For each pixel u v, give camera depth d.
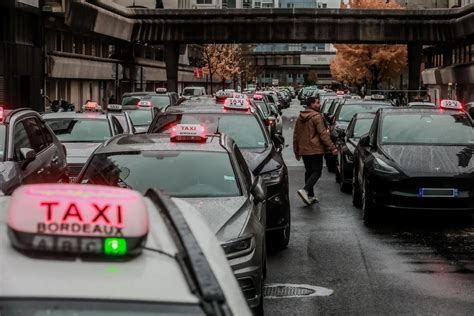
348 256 11.29
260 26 64.56
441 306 8.70
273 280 9.88
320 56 148.75
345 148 18.72
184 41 65.56
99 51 62.31
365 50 81.81
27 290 2.66
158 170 8.81
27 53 42.84
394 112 15.56
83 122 17.25
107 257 2.82
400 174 13.44
